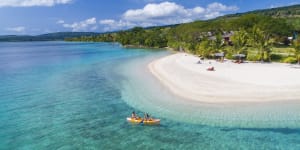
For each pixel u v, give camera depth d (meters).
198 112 27.55
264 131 22.88
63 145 21.38
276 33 95.69
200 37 117.00
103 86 41.59
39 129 24.50
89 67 64.44
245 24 111.88
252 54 71.81
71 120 26.77
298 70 49.16
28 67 65.56
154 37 160.62
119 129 24.44
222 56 72.69
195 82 40.16
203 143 21.22
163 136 22.72
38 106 31.34
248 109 27.58
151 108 29.73
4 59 88.31
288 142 20.98
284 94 31.81
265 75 44.06
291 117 25.33
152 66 62.25
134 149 20.53
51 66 67.31
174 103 30.91
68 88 40.50
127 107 30.55
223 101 30.30
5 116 27.88
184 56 86.56
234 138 21.88
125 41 181.25
